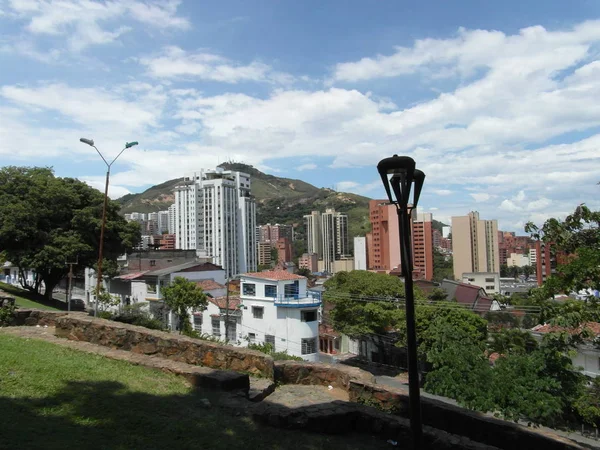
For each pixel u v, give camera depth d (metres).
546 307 12.08
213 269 48.06
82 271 51.28
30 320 13.28
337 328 36.56
